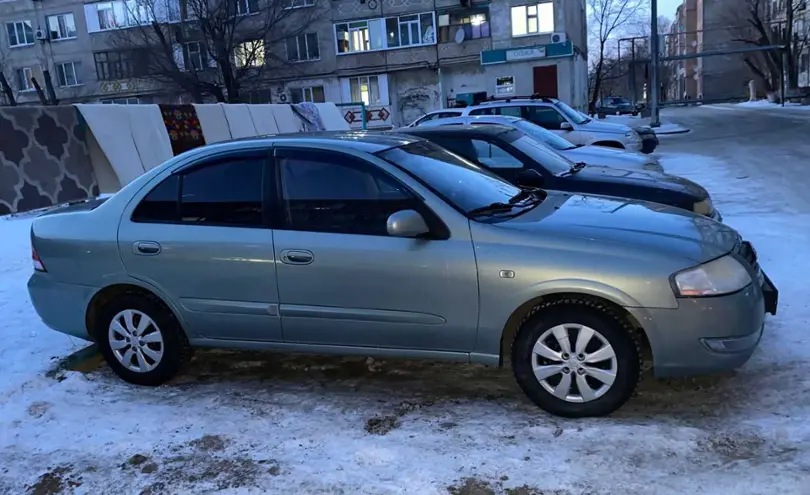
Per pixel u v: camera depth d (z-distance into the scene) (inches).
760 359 164.6
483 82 1430.9
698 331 133.6
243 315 161.6
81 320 176.4
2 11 1694.1
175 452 139.1
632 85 1647.4
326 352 160.4
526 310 145.8
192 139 496.7
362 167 154.9
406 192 150.8
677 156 650.2
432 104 1455.5
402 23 1418.6
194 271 163.0
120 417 156.5
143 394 169.5
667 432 133.3
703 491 113.7
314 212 156.0
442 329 147.8
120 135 442.9
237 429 147.2
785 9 1971.0
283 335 161.2
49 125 419.8
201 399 164.4
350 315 153.3
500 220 149.4
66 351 202.4
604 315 136.9
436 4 1386.6
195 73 1314.0
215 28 1272.1
